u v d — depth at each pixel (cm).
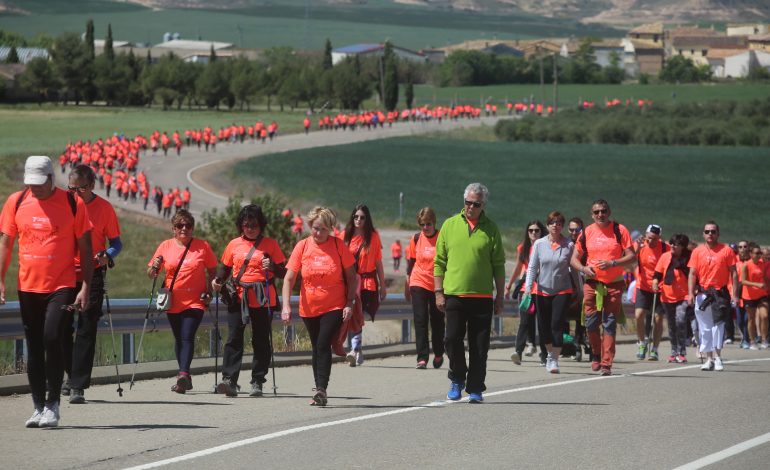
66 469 1934
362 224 3800
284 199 17925
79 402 2780
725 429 2442
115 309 3391
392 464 2012
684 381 3416
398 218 16012
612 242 3603
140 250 12438
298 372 3641
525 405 2812
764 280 5075
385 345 4353
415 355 4350
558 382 3366
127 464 1981
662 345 5322
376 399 2923
